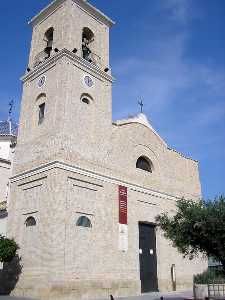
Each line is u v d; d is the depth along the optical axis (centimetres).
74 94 2405
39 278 1952
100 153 2427
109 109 2633
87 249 2120
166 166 2992
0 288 2189
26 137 2495
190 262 2869
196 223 1612
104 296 2112
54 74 2472
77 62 2512
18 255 2162
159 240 2673
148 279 2488
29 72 2700
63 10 2725
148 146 2875
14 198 2361
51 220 2003
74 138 2288
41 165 2233
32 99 2598
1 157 3497
